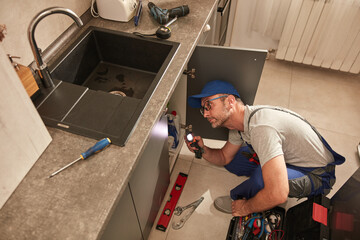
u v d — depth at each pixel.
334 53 2.46
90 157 1.03
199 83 1.83
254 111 1.49
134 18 1.56
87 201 0.92
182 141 2.12
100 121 1.13
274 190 1.31
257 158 1.76
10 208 0.91
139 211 1.38
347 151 2.15
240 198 1.76
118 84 1.57
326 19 2.29
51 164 1.01
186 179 2.02
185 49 1.45
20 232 0.86
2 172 0.87
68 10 1.03
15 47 1.23
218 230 1.79
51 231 0.86
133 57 1.60
